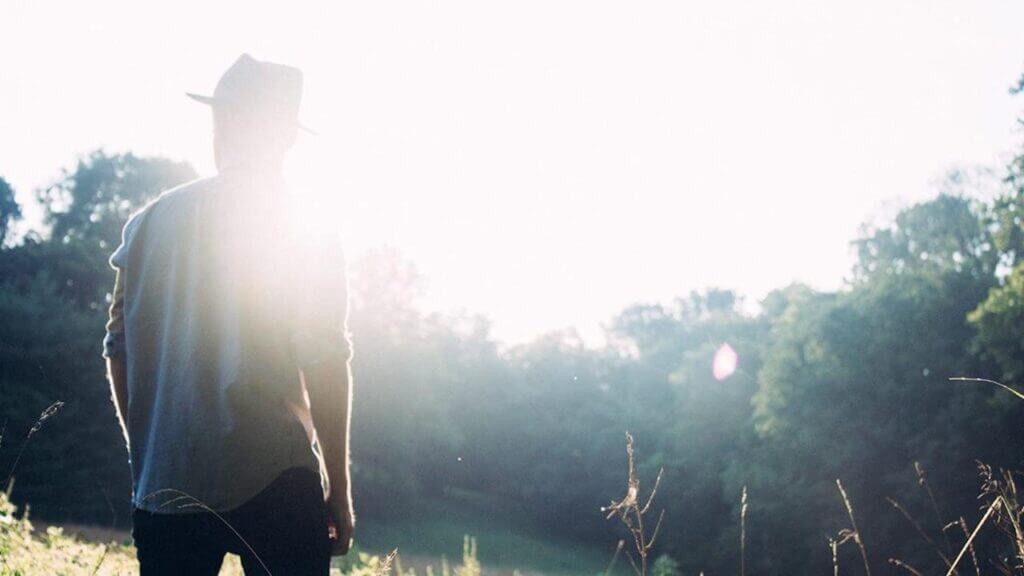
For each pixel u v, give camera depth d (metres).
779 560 39.06
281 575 1.83
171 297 1.96
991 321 29.56
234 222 1.94
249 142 2.04
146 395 1.98
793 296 46.59
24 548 3.69
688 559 47.16
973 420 32.81
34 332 37.38
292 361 1.90
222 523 1.81
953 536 31.42
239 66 2.08
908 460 35.53
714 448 51.94
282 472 1.82
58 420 33.75
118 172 59.50
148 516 1.85
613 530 60.41
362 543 46.97
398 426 59.22
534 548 53.44
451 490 71.38
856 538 2.37
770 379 41.81
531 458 70.69
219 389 1.83
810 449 38.31
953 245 45.50
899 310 38.50
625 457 63.00
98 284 49.62
